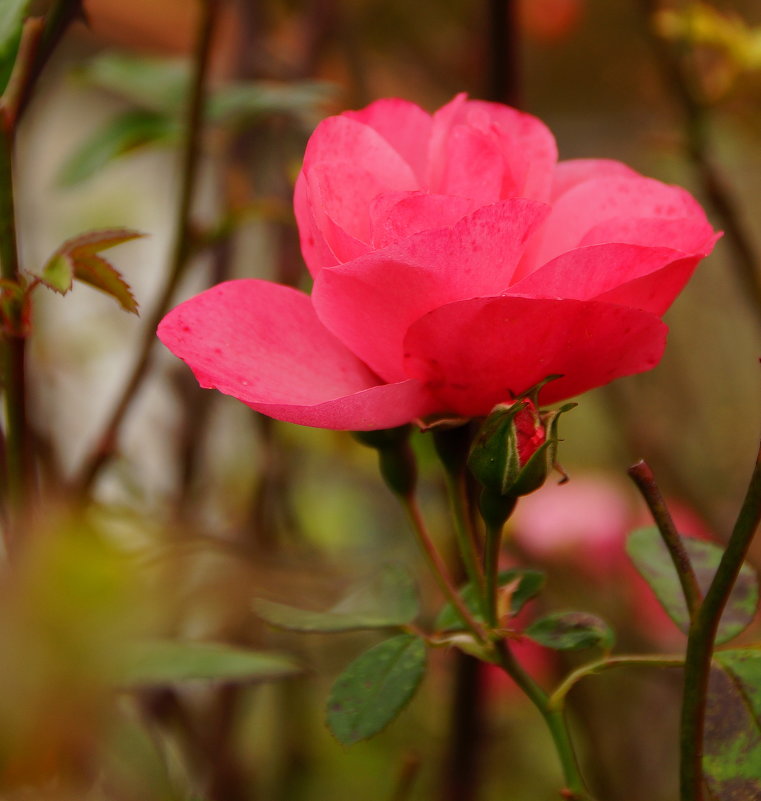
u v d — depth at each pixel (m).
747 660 0.52
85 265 0.53
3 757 0.48
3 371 0.53
